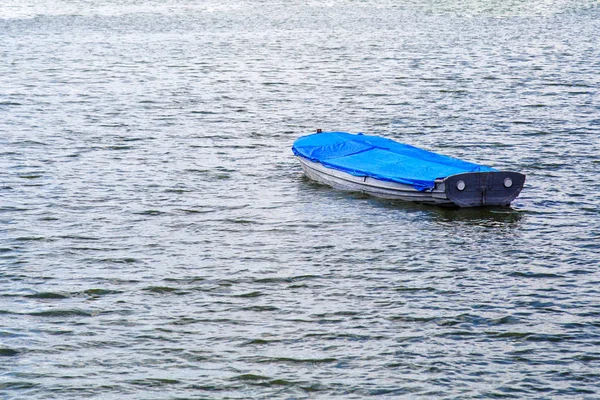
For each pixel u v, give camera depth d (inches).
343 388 1211.9
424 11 5959.6
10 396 1188.5
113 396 1193.4
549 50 4101.9
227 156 2347.4
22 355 1291.8
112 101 3021.7
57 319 1401.3
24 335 1347.2
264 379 1234.0
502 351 1304.1
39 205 1932.8
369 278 1553.9
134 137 2529.5
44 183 2087.8
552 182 2078.0
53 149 2390.5
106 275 1568.7
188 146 2443.4
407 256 1648.6
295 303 1459.2
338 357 1289.4
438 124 2655.0
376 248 1689.2
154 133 2581.2
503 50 4121.6
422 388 1210.0
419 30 4953.3
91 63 3821.4
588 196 1977.1
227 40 4601.4
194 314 1421.0
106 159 2300.7
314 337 1346.0
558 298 1471.5
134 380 1230.3
